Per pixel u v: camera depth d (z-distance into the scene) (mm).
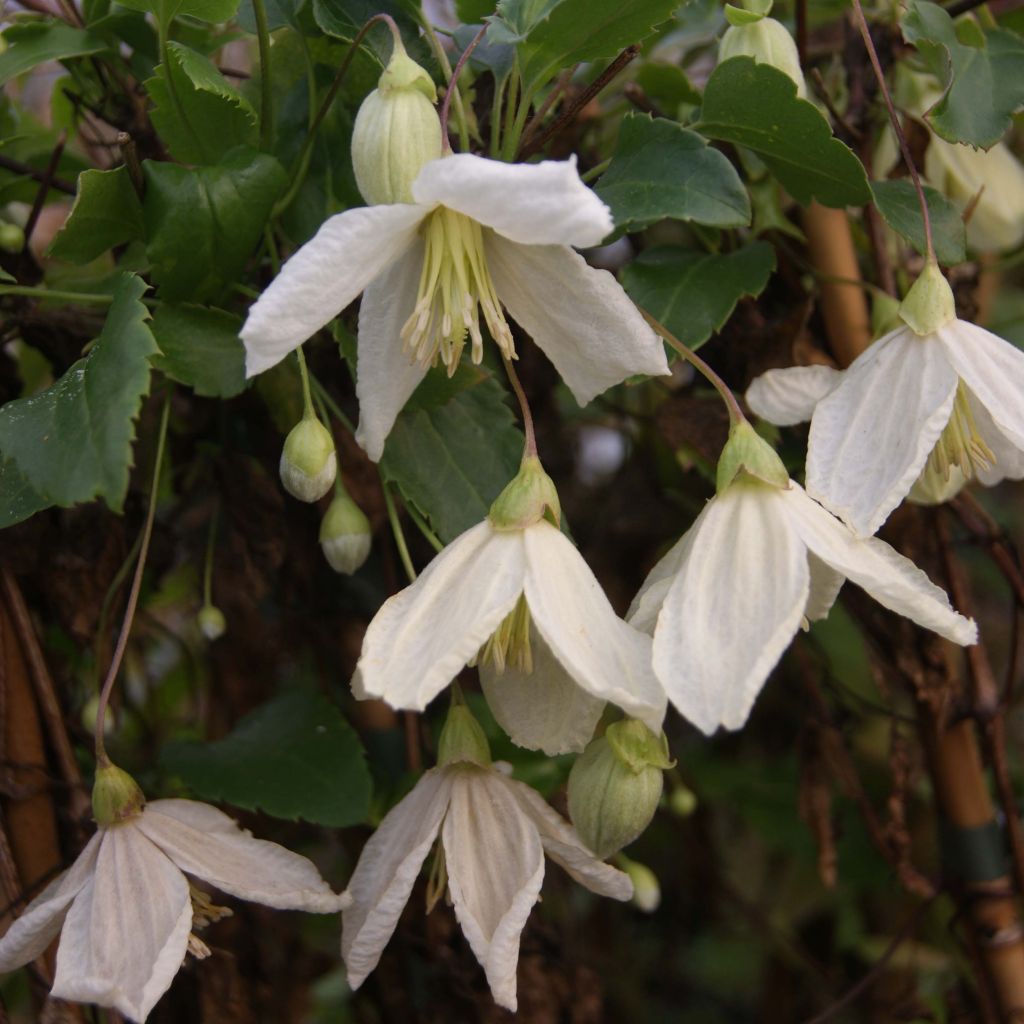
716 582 259
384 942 266
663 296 300
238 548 333
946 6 333
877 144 338
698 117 298
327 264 249
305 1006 363
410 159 262
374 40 296
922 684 330
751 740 420
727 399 269
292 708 324
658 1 273
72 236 288
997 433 284
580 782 272
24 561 304
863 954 405
